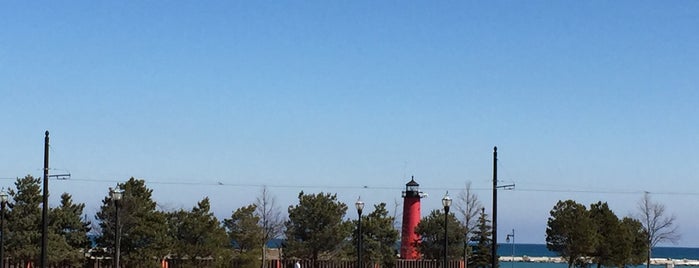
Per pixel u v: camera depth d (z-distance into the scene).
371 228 86.12
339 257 84.06
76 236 71.75
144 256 70.12
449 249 91.12
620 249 88.12
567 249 86.31
